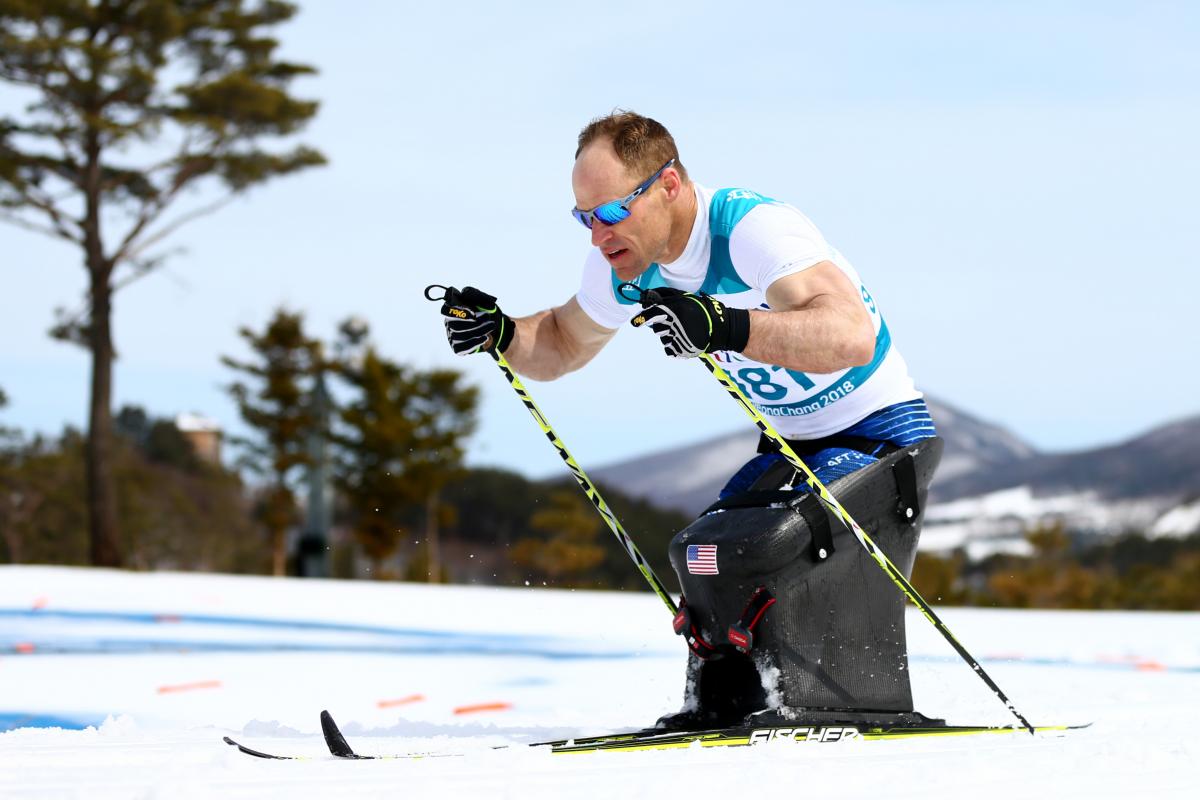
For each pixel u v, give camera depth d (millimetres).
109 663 8391
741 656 4516
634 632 11719
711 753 3842
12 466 61094
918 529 4684
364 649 9828
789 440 4926
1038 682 7539
